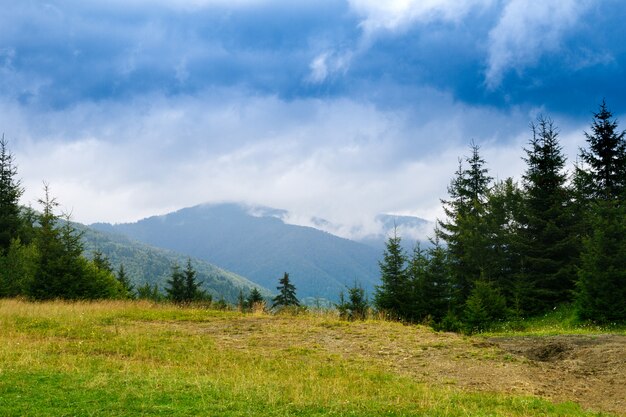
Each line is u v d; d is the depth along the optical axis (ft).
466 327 87.20
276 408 32.89
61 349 49.14
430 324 92.48
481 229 125.18
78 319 66.64
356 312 83.76
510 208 122.21
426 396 37.52
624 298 81.05
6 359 42.45
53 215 110.32
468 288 123.44
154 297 201.26
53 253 106.83
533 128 118.73
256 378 40.55
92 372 39.88
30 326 60.64
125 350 50.21
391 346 56.39
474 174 151.02
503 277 117.91
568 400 38.42
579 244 105.70
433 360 50.31
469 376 44.80
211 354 50.06
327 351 53.83
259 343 57.00
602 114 117.80
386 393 38.32
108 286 125.70
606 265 83.51
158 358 47.85
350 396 36.70
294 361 48.67
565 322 87.45
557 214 109.70
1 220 151.84
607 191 113.39
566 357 51.93
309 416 31.81
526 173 117.29
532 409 35.47
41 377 37.11
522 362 49.19
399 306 105.81
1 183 160.15
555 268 107.34
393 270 108.58
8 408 30.07
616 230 85.51
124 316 71.87
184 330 62.90
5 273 116.78
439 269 109.70
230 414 31.22
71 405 31.32
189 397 34.17
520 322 93.81
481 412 34.12
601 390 40.96
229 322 70.38
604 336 60.70
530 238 111.65
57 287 103.45
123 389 35.22
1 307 75.15
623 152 114.93
